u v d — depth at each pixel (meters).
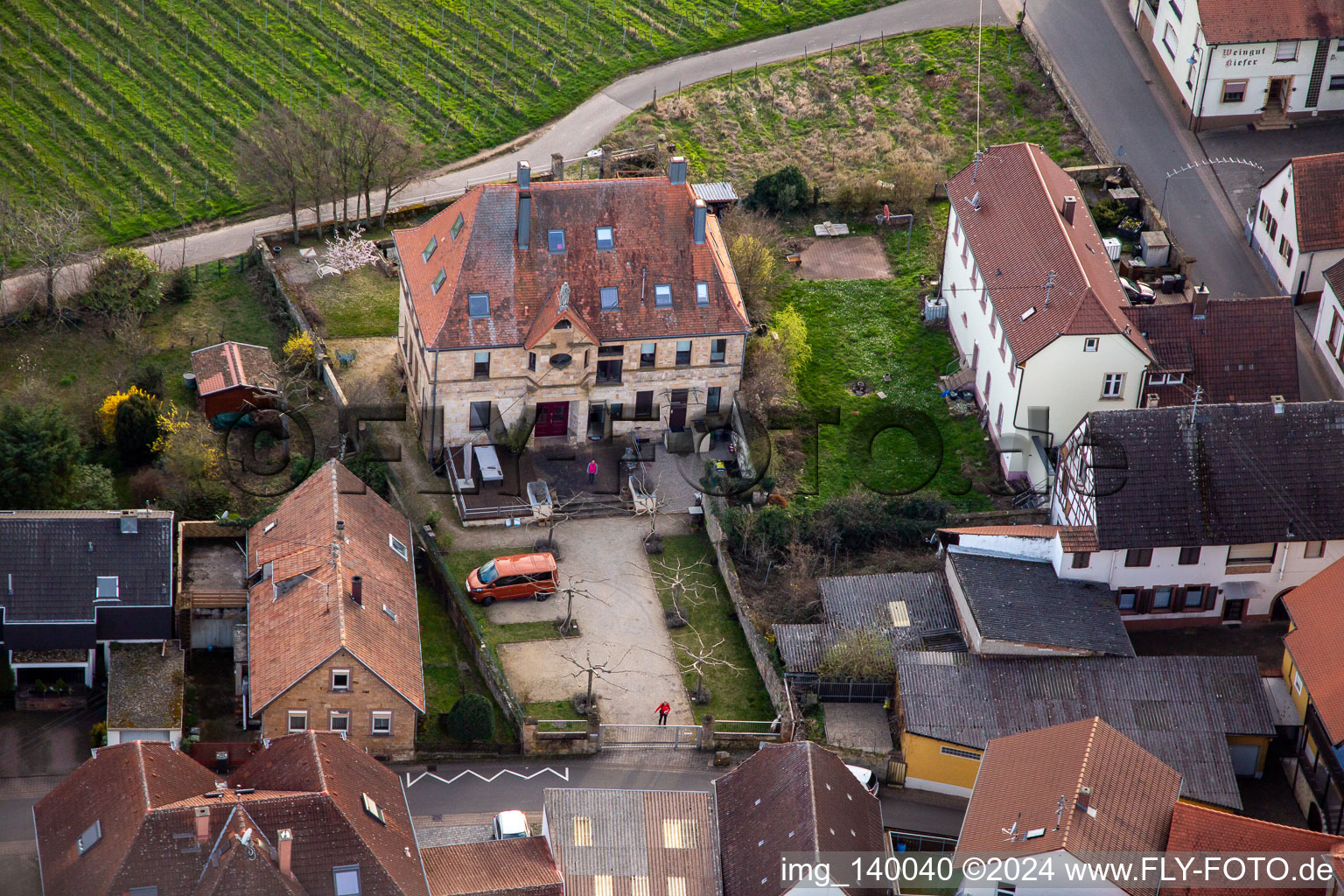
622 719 88.56
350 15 141.00
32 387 102.00
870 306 114.62
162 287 113.75
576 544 98.31
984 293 104.94
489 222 99.38
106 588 86.25
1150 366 98.62
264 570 89.69
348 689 83.69
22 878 78.44
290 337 110.50
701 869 77.38
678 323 100.75
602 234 100.50
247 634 88.06
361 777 77.50
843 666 88.19
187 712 87.00
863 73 136.25
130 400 100.38
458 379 99.19
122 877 71.06
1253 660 87.44
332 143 119.00
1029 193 106.19
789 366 108.38
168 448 98.88
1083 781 76.50
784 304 114.12
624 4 142.12
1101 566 91.44
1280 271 112.69
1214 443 91.75
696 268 101.50
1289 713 87.06
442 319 98.25
